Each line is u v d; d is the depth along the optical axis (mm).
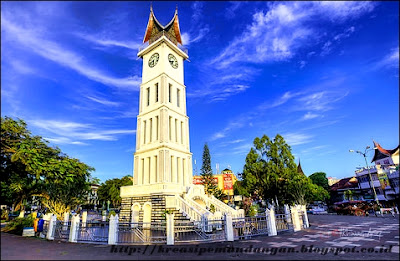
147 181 31094
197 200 30781
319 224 23641
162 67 35438
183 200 24406
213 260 10242
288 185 37281
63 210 28859
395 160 45188
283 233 17938
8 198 31109
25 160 18453
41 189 29906
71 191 29844
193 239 16047
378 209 35500
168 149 30719
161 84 34094
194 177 60188
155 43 37219
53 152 23297
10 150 18781
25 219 20922
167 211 23344
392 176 44406
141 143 33781
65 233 17547
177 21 42594
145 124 35000
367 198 49875
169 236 14531
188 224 22109
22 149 18609
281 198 38625
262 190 39281
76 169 24547
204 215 20266
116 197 66312
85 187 31562
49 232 16969
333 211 50438
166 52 36625
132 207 29375
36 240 16297
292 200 38000
